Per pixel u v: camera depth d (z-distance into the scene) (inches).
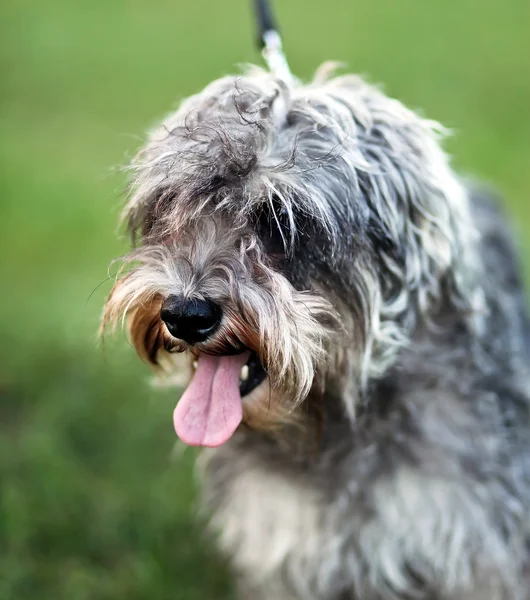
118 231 134.9
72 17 551.2
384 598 131.1
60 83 427.5
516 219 273.9
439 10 557.6
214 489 143.6
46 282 255.1
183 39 503.5
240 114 115.6
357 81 135.9
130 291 116.4
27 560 161.9
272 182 112.1
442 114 374.3
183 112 129.6
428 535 125.4
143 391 205.2
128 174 141.8
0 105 395.9
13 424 198.1
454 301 128.6
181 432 117.0
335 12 550.9
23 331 228.8
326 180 116.7
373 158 124.4
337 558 130.3
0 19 543.8
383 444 126.8
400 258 123.8
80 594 154.0
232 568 155.0
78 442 192.7
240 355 120.8
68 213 295.0
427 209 125.7
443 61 449.7
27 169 326.6
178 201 113.6
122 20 546.0
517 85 414.6
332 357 120.8
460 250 127.7
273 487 132.4
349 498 127.6
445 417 127.8
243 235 114.2
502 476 128.6
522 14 544.7
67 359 218.1
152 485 179.8
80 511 171.9
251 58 439.2
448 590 129.1
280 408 120.1
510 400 135.9
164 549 164.9
